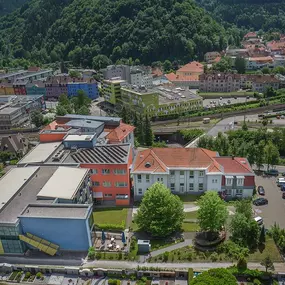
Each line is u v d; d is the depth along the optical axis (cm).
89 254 7088
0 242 7156
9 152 13350
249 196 9312
